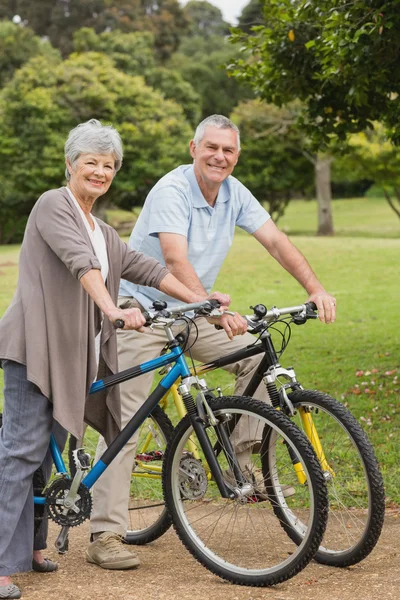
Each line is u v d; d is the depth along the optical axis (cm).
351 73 825
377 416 853
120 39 4569
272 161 4225
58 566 454
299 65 932
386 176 3450
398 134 945
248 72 979
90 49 4566
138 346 481
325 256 2522
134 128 3744
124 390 478
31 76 3781
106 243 437
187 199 484
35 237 416
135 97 3884
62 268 413
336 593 393
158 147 3803
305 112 992
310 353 1270
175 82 4641
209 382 1098
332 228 4184
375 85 880
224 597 395
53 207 412
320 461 431
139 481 603
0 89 5066
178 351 438
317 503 396
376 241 2873
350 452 451
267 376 443
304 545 399
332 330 1473
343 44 761
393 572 421
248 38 974
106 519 458
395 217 5194
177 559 470
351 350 1275
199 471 437
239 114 4119
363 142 3316
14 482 404
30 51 5172
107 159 422
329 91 947
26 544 411
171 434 444
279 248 503
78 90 3741
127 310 398
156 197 484
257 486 439
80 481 426
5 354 405
